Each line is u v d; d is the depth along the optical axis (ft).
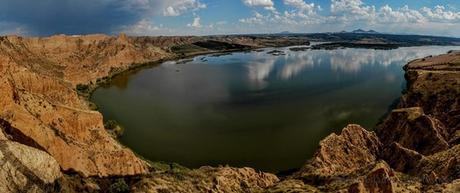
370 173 159.84
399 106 357.00
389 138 271.69
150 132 306.76
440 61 583.99
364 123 322.96
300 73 611.06
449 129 271.90
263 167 241.96
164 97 445.37
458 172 163.32
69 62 604.08
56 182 150.41
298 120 333.21
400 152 223.30
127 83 565.94
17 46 497.87
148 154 260.01
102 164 187.52
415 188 157.17
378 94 431.43
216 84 528.22
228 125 323.37
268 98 422.82
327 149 235.20
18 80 230.07
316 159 224.53
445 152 196.95
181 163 246.68
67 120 194.90
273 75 597.93
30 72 247.09
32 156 144.56
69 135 189.57
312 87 483.10
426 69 480.64
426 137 248.52
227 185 193.98
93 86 530.68
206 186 188.14
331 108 372.17
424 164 195.72
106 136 207.51
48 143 169.27
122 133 301.63
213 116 352.49
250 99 420.36
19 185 134.21
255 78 571.28
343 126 316.19
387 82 510.17
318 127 313.32
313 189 179.11
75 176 168.45
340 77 561.43
